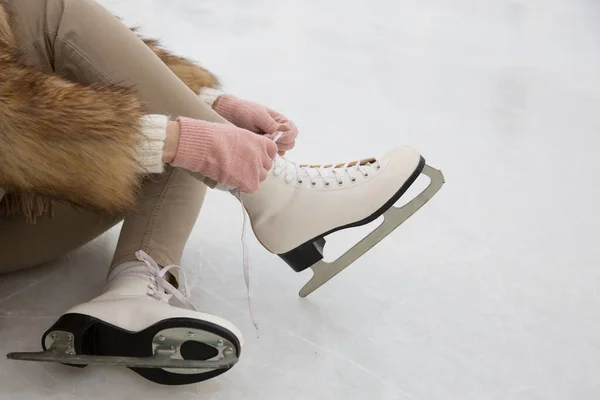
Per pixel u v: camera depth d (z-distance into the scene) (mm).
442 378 1126
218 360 971
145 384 1037
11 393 987
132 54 1036
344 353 1158
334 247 1497
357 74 2729
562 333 1274
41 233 1135
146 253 1093
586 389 1138
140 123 900
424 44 3242
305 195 1160
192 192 1147
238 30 3053
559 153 2174
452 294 1358
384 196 1188
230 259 1395
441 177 1209
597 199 1868
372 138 2137
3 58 830
